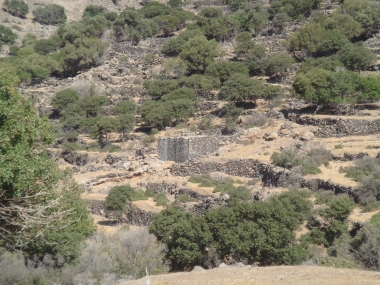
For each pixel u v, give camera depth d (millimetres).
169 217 56656
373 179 61750
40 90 137500
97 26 172750
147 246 48719
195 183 77062
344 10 136000
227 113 100438
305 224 57000
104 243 48906
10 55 176875
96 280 41344
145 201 74625
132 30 166500
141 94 125375
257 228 49500
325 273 32125
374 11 129500
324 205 60406
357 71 108062
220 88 110875
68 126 110938
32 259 43156
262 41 140000
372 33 127688
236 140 88062
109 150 99000
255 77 120000
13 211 30625
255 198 64750
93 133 103812
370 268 41594
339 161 71688
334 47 118688
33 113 34219
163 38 162875
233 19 153625
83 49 152000
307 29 123938
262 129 90250
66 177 35750
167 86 117312
